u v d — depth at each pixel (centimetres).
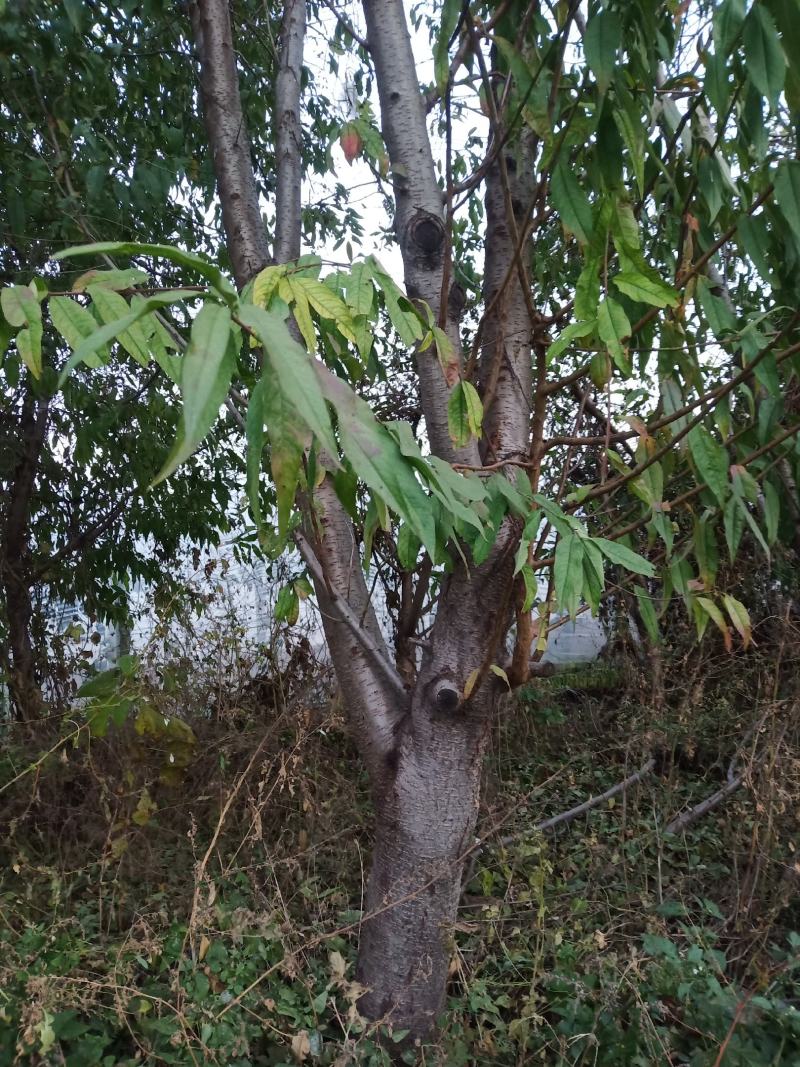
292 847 246
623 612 348
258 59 351
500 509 126
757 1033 174
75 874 238
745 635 166
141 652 307
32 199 265
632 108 132
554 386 151
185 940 189
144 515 429
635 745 306
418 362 171
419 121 173
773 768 231
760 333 161
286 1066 162
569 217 123
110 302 84
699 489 156
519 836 238
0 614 396
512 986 192
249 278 197
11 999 171
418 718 173
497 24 159
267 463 217
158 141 333
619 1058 166
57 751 285
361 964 183
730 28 108
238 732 305
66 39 243
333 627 183
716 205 154
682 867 258
